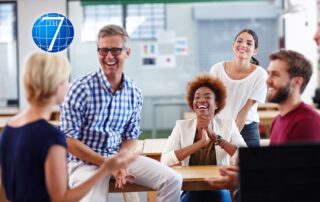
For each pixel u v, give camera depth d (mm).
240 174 1789
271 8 9633
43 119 1973
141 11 9352
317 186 1788
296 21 8617
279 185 1789
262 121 6191
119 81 2916
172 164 3121
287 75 2293
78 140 2814
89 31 9062
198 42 9664
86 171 2760
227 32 9703
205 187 2803
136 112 3076
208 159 3219
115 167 2092
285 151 1787
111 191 2863
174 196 2814
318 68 8500
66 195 1969
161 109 9727
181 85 9641
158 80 9602
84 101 2803
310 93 8414
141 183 2867
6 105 9055
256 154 1785
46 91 1959
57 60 2004
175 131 3307
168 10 9461
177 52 9609
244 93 3900
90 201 2682
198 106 3191
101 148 2904
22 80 1998
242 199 1789
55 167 1920
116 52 2812
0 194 3135
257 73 3898
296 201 1794
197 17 9602
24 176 1941
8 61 8984
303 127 2254
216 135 3154
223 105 3256
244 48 3865
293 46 8672
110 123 2914
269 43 9711
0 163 2055
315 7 8539
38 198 1950
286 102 2342
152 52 9523
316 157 1785
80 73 9062
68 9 8938
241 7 9656
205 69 9695
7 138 2014
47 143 1914
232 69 3949
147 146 4156
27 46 8727
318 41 4051
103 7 9086
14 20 8867
